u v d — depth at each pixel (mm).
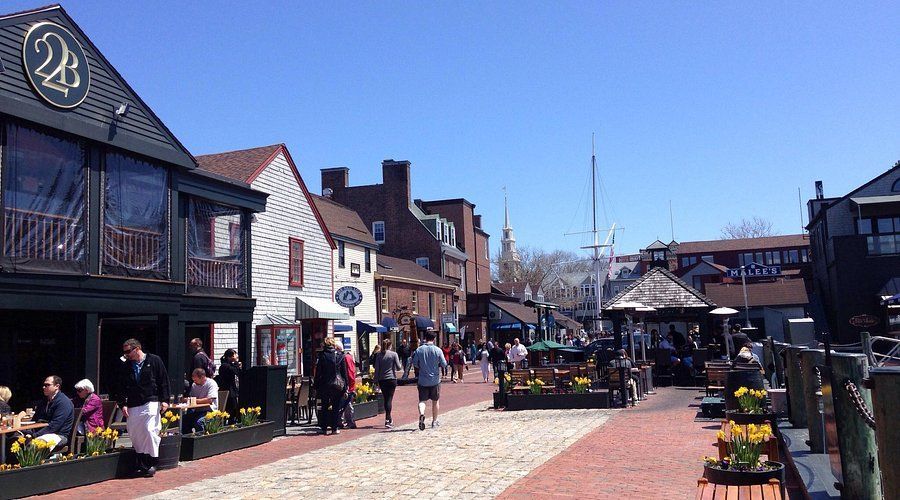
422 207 63062
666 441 11883
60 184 13812
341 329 32688
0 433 9867
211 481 10047
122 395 10766
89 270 13977
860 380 5527
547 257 117000
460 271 61750
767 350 18094
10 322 15750
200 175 18062
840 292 46969
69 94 13781
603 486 8508
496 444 12273
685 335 42906
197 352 16188
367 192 57812
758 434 6844
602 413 16609
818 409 8422
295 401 17500
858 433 5734
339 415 15547
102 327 18016
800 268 72562
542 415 16828
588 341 42000
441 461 10703
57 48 13609
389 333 40375
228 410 15141
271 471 10641
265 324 23672
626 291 26359
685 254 87562
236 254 22078
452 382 32250
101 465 10219
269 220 25188
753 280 58125
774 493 6020
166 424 11508
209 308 18094
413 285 46594
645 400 19453
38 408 10914
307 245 27859
